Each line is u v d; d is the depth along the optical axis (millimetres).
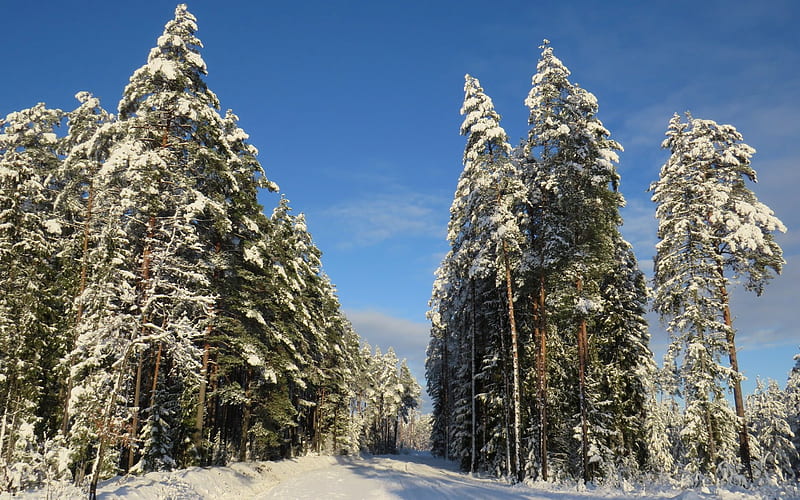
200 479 18250
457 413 33906
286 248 31625
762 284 21359
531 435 25594
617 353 26844
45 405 21375
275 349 28688
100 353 14180
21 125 23109
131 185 17172
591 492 17062
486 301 30344
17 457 14344
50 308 20875
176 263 18281
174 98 19828
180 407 23078
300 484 22234
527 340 27406
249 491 20906
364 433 67750
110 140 20344
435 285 41219
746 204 21359
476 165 24469
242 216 24094
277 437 29875
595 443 23469
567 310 22453
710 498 12664
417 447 147000
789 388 39094
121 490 13531
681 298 22219
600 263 22562
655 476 21078
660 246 22906
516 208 25547
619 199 23188
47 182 23297
